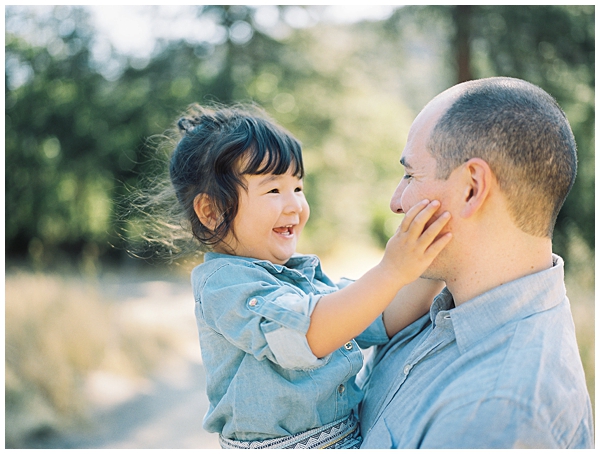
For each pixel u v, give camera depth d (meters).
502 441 0.93
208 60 11.27
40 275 7.13
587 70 7.85
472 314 1.14
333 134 12.45
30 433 4.07
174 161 1.70
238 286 1.34
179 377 5.55
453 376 1.09
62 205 12.02
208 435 4.28
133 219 2.41
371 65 12.27
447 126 1.16
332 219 12.88
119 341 5.64
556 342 1.04
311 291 1.51
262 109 1.98
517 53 8.05
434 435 0.99
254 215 1.52
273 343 1.22
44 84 11.20
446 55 9.12
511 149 1.09
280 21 11.38
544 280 1.12
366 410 1.38
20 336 4.88
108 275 10.75
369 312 1.18
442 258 1.20
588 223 7.31
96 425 4.37
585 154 7.52
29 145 11.52
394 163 13.37
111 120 11.14
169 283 10.18
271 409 1.30
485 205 1.13
